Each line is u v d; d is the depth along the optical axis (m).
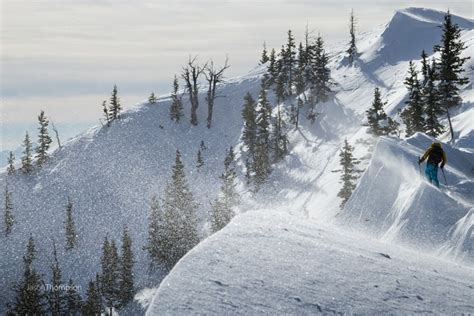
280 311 5.98
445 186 18.02
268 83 110.31
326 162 73.50
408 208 15.82
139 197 86.06
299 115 91.69
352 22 112.38
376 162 19.55
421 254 11.79
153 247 67.56
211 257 7.53
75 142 103.25
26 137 101.31
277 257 7.84
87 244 79.12
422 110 51.53
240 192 76.00
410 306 6.61
